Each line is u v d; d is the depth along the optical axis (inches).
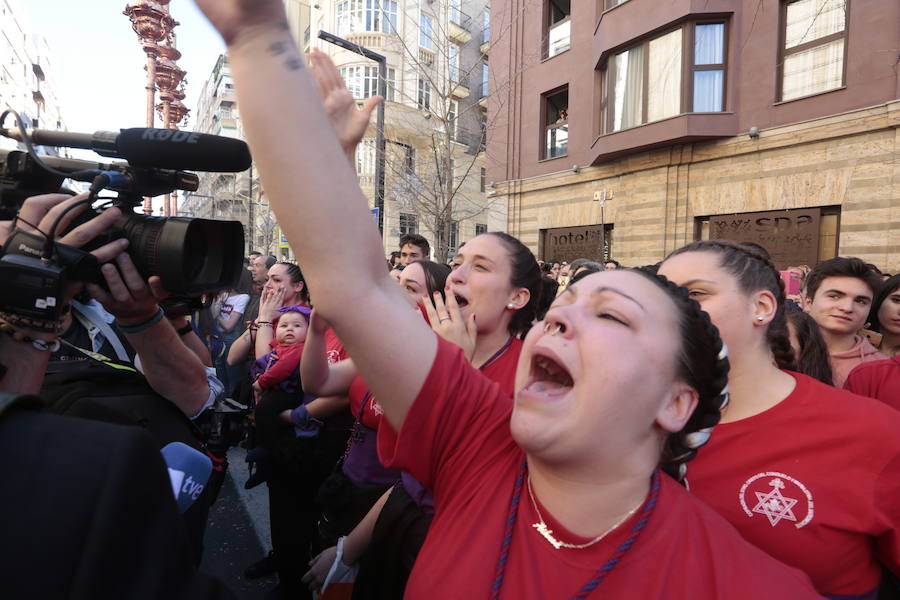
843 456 42.9
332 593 58.3
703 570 28.7
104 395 41.7
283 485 90.7
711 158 362.6
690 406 32.2
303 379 76.8
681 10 353.7
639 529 29.9
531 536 32.2
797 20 325.4
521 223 513.3
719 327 47.9
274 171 27.7
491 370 70.8
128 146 33.6
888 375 77.1
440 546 34.4
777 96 333.7
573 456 30.5
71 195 38.2
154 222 35.7
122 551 18.7
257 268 220.5
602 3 431.8
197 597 20.9
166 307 42.9
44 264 31.1
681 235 379.9
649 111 384.2
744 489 44.9
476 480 36.0
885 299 105.4
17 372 31.0
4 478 19.0
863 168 295.3
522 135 510.6
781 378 49.1
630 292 31.5
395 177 381.1
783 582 28.0
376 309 32.4
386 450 40.9
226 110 1628.9
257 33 26.3
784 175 329.1
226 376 179.6
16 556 18.0
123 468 19.5
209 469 39.9
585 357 30.1
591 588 28.6
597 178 438.0
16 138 36.4
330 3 736.3
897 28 281.9
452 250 858.1
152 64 610.5
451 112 400.2
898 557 42.3
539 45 476.7
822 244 318.3
